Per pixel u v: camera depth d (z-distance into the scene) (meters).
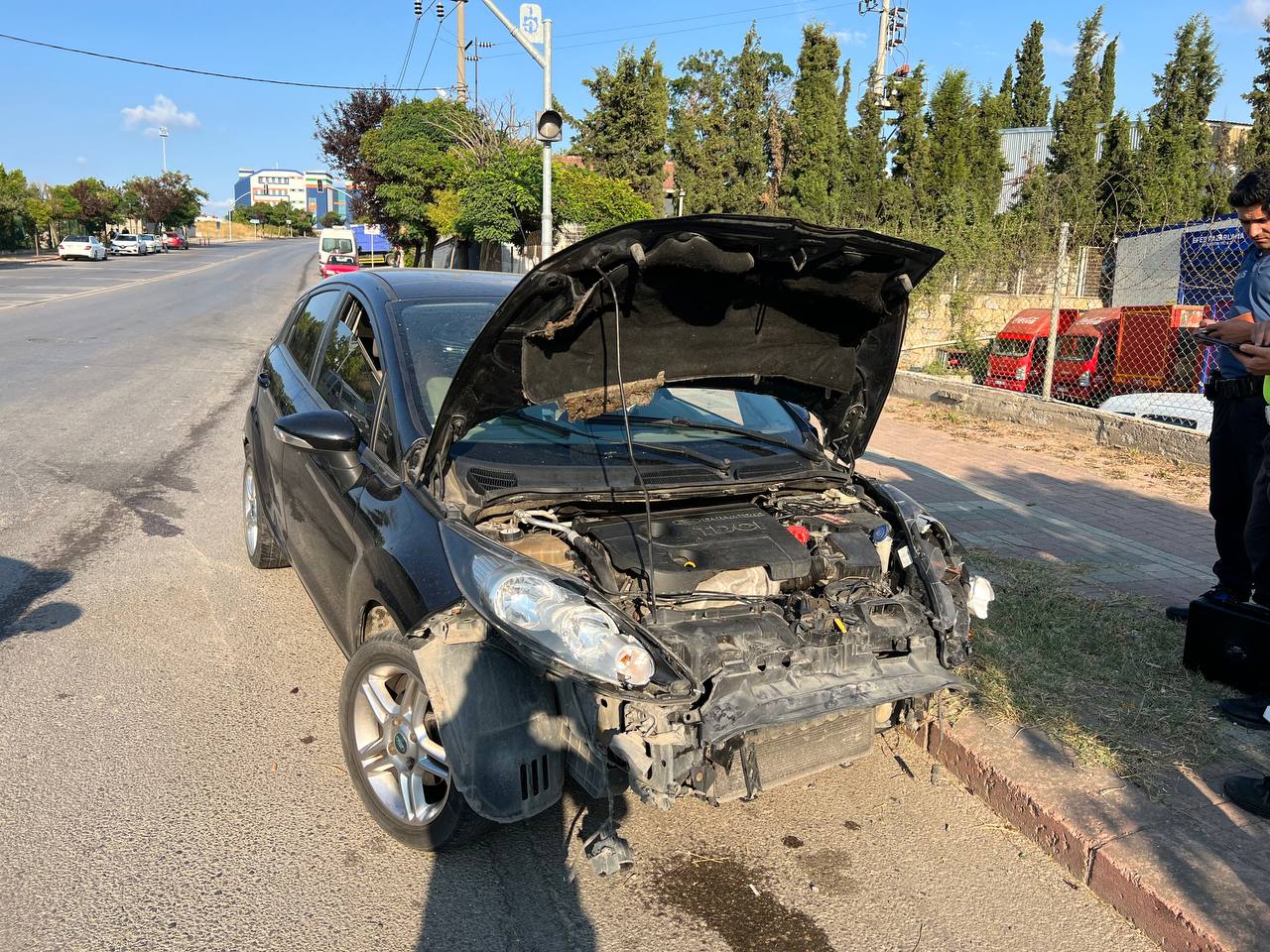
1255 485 3.88
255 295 28.09
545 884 2.90
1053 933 2.81
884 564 3.46
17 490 6.77
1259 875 2.88
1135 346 12.28
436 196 26.97
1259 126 21.67
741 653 2.73
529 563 2.66
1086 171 22.92
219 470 7.66
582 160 33.00
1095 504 7.59
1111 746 3.57
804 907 2.87
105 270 39.19
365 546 3.12
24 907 2.64
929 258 3.03
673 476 3.39
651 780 2.57
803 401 3.80
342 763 3.50
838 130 28.83
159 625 4.59
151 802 3.18
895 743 3.92
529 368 2.92
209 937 2.58
